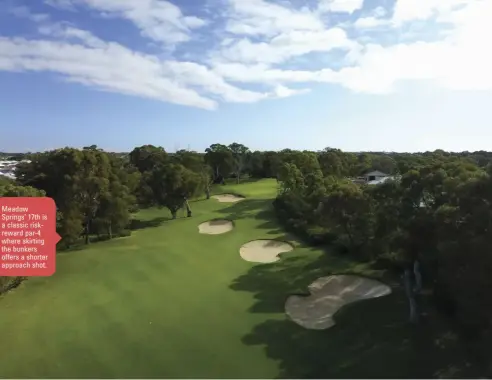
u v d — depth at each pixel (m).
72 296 27.73
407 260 22.94
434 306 22.73
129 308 25.00
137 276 31.33
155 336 21.16
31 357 19.45
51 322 23.53
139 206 71.56
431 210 21.34
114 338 21.11
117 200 49.53
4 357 19.52
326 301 25.81
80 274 32.66
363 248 32.81
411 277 22.83
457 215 18.62
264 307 24.62
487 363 16.56
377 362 17.67
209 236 44.47
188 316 23.53
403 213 22.66
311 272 30.48
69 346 20.44
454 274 18.23
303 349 19.38
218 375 17.28
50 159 48.97
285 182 54.62
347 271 30.00
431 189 22.48
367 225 31.48
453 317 20.95
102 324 22.88
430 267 21.66
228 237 43.16
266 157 110.56
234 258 35.81
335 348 19.34
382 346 18.98
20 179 50.78
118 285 29.44
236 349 19.53
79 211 46.34
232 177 115.50
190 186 58.72
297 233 43.84
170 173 58.50
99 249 41.06
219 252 37.69
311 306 25.09
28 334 22.03
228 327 21.98
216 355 19.02
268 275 30.59
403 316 21.88
